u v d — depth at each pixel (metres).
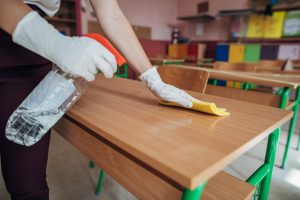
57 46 0.47
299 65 3.78
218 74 1.71
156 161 0.35
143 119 0.55
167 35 6.38
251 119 0.58
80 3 4.48
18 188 0.65
